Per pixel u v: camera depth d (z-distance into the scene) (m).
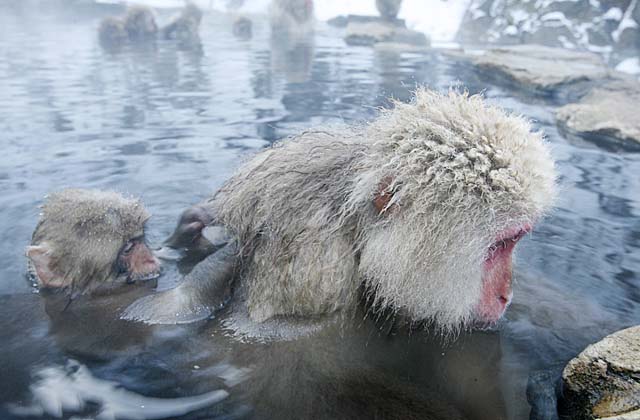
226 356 1.20
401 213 1.17
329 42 4.66
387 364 1.19
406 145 1.16
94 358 1.21
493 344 1.23
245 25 5.07
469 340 1.23
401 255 1.17
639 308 1.31
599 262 1.42
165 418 1.13
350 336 1.21
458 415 1.13
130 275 1.37
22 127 2.09
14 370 1.20
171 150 1.86
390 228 1.18
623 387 1.10
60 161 1.76
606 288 1.35
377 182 1.17
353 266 1.21
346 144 1.24
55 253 1.34
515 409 1.15
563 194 1.65
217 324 1.24
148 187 1.63
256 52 3.98
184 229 1.42
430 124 1.16
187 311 1.26
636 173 1.78
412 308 1.19
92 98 2.53
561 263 1.41
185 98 2.54
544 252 1.44
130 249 1.37
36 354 1.22
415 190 1.15
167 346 1.22
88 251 1.34
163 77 3.02
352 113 2.29
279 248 1.22
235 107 2.38
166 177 1.68
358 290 1.21
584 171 1.79
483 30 5.22
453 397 1.16
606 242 1.48
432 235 1.15
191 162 1.76
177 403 1.15
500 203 1.14
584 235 1.50
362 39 4.68
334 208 1.21
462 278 1.16
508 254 1.18
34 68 3.24
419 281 1.17
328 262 1.20
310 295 1.21
